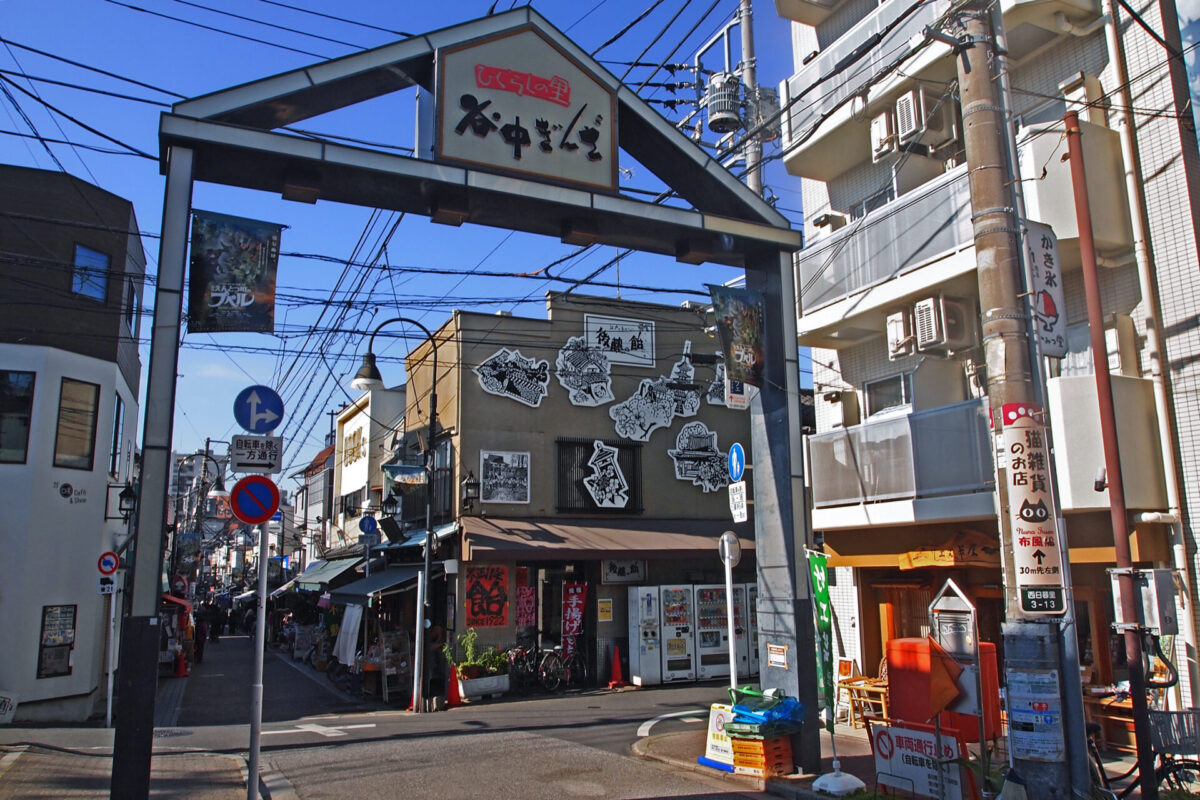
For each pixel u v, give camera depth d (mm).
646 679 19234
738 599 20688
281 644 35844
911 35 12195
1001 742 9578
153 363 7324
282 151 8023
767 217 10555
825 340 14508
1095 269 8117
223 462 43062
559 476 20734
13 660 15023
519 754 11102
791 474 10086
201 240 7562
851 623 14195
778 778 9211
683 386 22719
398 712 16281
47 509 15836
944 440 11266
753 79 16031
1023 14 10781
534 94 9242
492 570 19500
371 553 24547
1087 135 10469
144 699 6934
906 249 12164
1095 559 9938
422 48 8773
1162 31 10320
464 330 20375
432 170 8578
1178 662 9500
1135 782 7562
